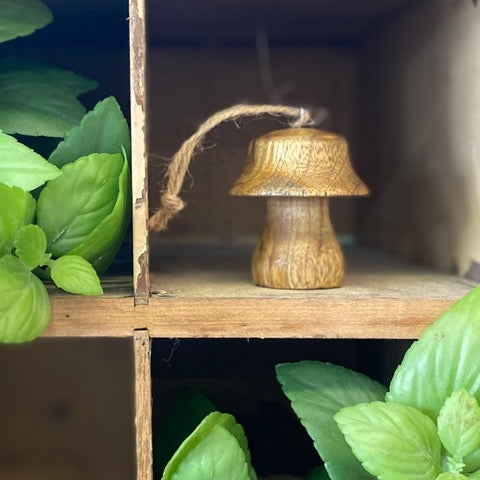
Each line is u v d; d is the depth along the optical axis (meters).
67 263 0.24
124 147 0.26
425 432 0.23
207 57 0.48
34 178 0.23
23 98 0.29
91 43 0.41
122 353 0.45
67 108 0.29
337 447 0.25
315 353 0.39
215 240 0.48
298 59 0.48
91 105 0.41
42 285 0.24
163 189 0.29
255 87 0.48
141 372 0.25
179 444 0.30
